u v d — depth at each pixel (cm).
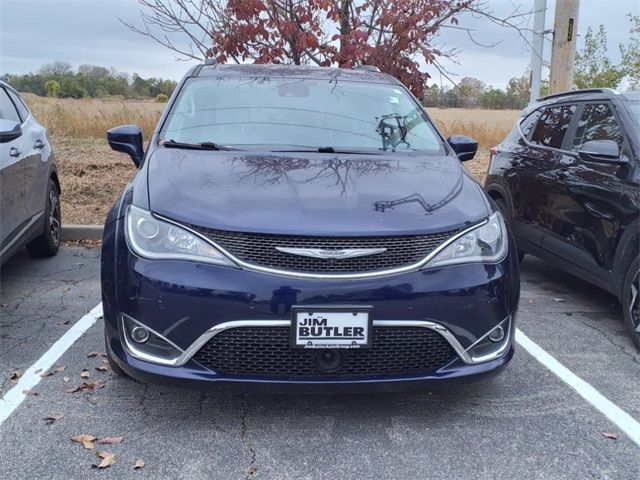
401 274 279
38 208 541
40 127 589
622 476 271
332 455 281
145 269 279
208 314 271
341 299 272
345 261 277
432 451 286
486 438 297
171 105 408
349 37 625
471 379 291
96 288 511
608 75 1366
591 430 307
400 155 373
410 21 604
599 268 442
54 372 355
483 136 1565
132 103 1658
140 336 281
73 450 279
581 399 338
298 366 278
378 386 281
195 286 272
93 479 260
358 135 391
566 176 485
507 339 303
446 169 355
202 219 281
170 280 274
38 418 306
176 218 284
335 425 306
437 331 282
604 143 426
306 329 271
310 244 276
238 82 432
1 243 438
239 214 284
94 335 411
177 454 279
